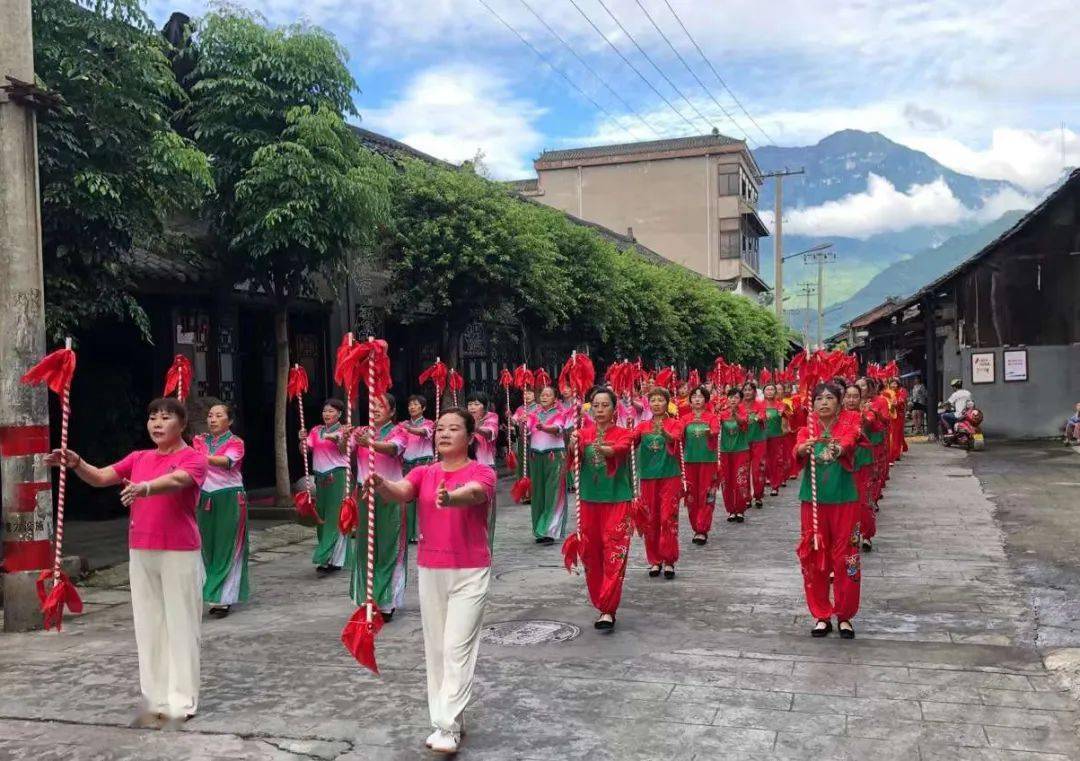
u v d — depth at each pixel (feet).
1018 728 15.35
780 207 125.70
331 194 35.68
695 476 33.30
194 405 39.19
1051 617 22.22
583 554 22.16
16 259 23.24
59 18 27.86
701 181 148.77
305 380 31.24
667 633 21.54
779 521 38.55
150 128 30.37
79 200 27.84
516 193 55.01
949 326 80.23
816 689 17.38
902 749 14.60
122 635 22.61
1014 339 72.90
